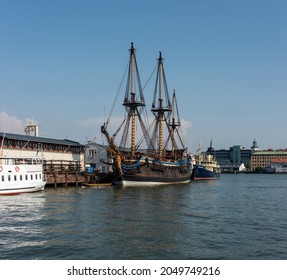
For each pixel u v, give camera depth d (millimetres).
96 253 30719
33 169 80750
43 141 105625
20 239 34969
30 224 41844
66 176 99750
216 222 45500
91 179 110750
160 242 34438
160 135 129750
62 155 115062
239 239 36219
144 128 121938
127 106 119062
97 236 36375
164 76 133250
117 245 33094
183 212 53125
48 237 35781
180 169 129125
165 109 131875
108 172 122188
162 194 80562
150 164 109750
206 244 34062
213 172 193000
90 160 133500
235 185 141125
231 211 56250
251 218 49438
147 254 30594
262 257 30281
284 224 44938
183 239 35750
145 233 37969
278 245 34000
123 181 104562
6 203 60000
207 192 93562
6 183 73375
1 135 90500
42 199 66312
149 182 109875
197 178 176625
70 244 33281
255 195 90000
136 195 76438
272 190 111312
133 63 117875
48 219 45000
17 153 96500
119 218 46500
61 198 68438
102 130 102375
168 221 45062
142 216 48344
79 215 48375
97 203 61312
